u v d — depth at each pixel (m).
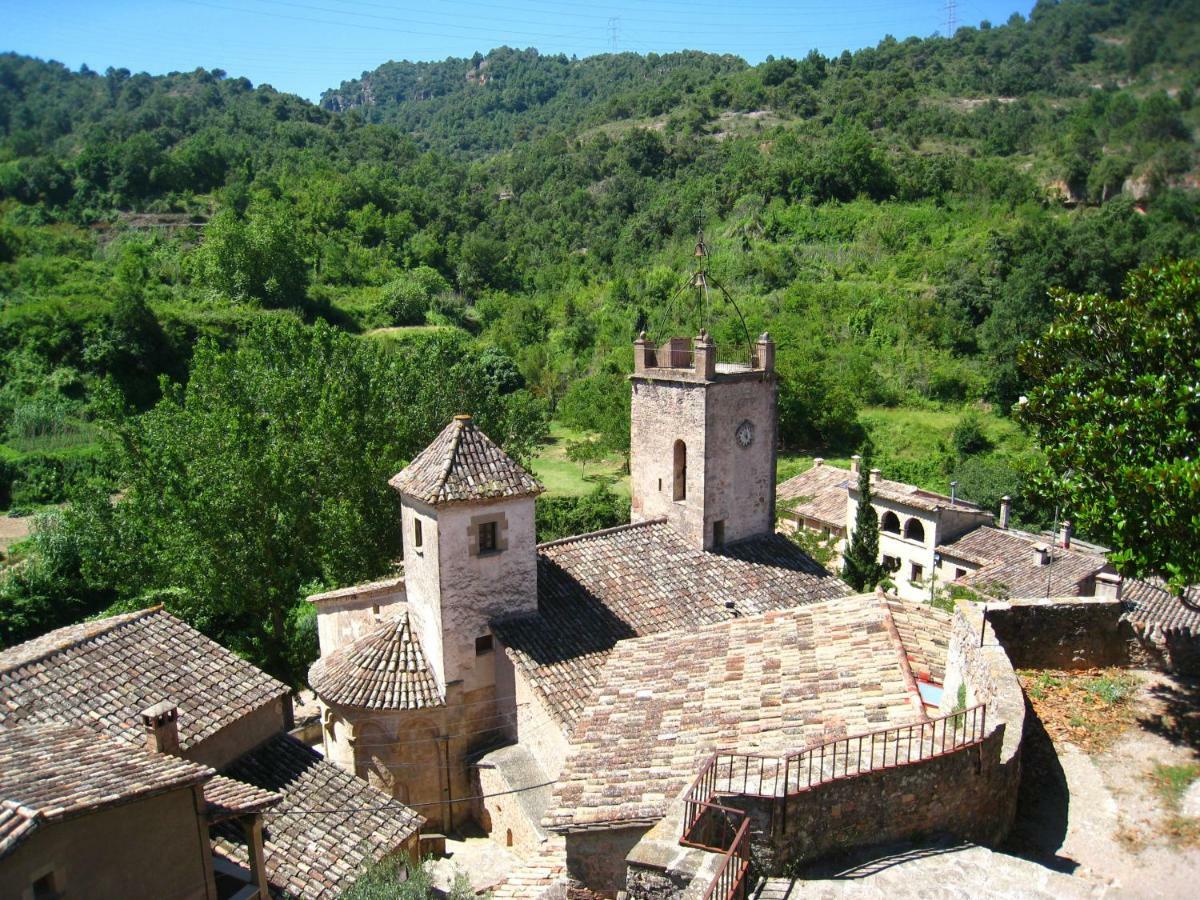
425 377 39.47
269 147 154.62
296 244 97.06
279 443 31.62
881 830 10.59
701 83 188.88
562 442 79.00
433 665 22.64
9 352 71.62
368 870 17.41
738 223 104.75
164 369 74.88
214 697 20.92
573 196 136.50
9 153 120.88
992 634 15.34
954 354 79.06
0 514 55.56
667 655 18.64
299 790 20.27
